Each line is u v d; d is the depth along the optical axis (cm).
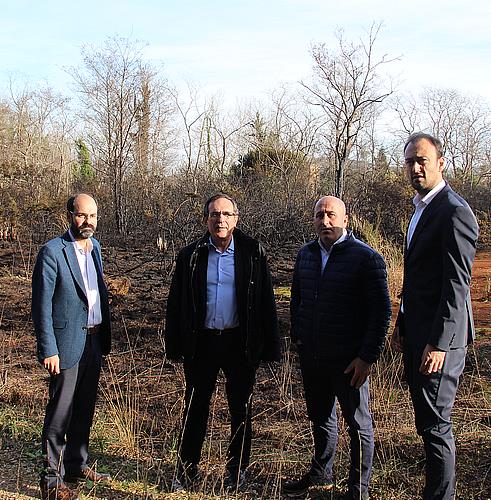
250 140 2931
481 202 2320
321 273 418
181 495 414
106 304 440
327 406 425
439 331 343
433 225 356
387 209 1638
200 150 2714
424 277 362
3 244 1559
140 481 434
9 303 991
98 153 2542
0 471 448
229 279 424
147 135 2234
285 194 1928
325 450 425
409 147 368
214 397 587
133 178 2002
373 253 405
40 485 408
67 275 409
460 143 3612
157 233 1625
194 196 1502
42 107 3550
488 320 851
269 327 434
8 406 563
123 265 1376
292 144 2669
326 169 2419
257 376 652
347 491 401
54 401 409
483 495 399
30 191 1788
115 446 487
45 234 1609
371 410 524
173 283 434
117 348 754
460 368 359
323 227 412
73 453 429
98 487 424
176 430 512
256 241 430
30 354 736
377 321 399
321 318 411
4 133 3162
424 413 359
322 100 1798
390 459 448
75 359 412
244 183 2203
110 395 577
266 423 529
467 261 345
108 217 1814
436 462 357
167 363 696
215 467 450
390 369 601
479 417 513
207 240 430
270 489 428
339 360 407
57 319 409
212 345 427
